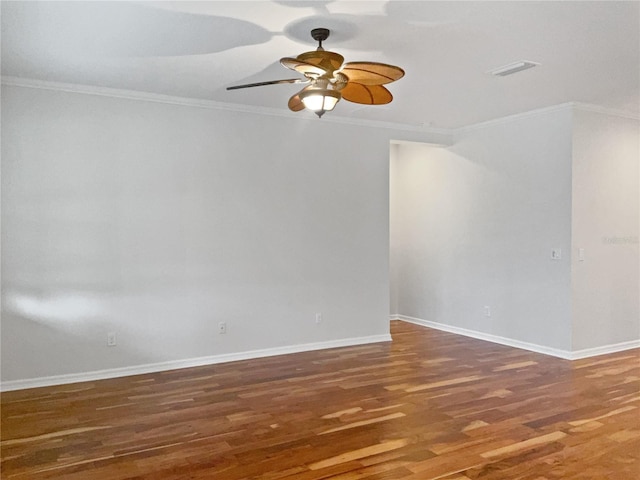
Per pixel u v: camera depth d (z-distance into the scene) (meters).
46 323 4.45
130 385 4.45
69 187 4.53
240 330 5.30
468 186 6.41
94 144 4.62
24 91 4.36
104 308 4.68
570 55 3.72
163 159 4.92
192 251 5.06
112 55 3.76
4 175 4.29
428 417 3.65
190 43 3.50
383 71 3.00
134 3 2.87
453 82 4.41
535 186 5.59
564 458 3.00
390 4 2.87
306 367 4.98
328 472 2.85
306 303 5.67
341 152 5.85
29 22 3.14
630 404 3.91
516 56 3.74
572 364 5.08
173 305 4.98
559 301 5.38
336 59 2.90
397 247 7.59
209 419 3.64
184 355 5.03
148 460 3.01
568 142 5.24
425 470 2.86
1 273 4.30
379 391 4.24
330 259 5.81
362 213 6.00
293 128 5.56
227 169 5.22
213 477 2.80
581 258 5.34
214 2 2.85
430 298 7.04
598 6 2.89
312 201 5.68
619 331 5.69
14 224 4.33
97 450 3.15
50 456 3.07
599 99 5.05
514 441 3.24
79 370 4.58
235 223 5.27
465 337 6.36
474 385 4.39
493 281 6.10
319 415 3.70
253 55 3.76
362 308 6.02
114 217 4.71
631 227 5.78
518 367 4.96
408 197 7.37
